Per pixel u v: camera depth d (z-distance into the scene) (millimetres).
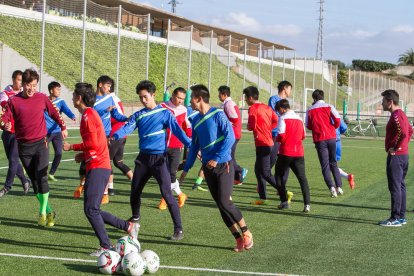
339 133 11789
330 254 6656
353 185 11789
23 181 10023
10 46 32344
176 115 9398
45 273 5566
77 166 14211
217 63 49500
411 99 79750
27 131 7434
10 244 6680
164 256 6375
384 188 12445
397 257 6586
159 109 7250
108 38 39594
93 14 39250
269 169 9844
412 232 8008
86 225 7832
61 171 13242
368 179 13930
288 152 9234
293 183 12875
